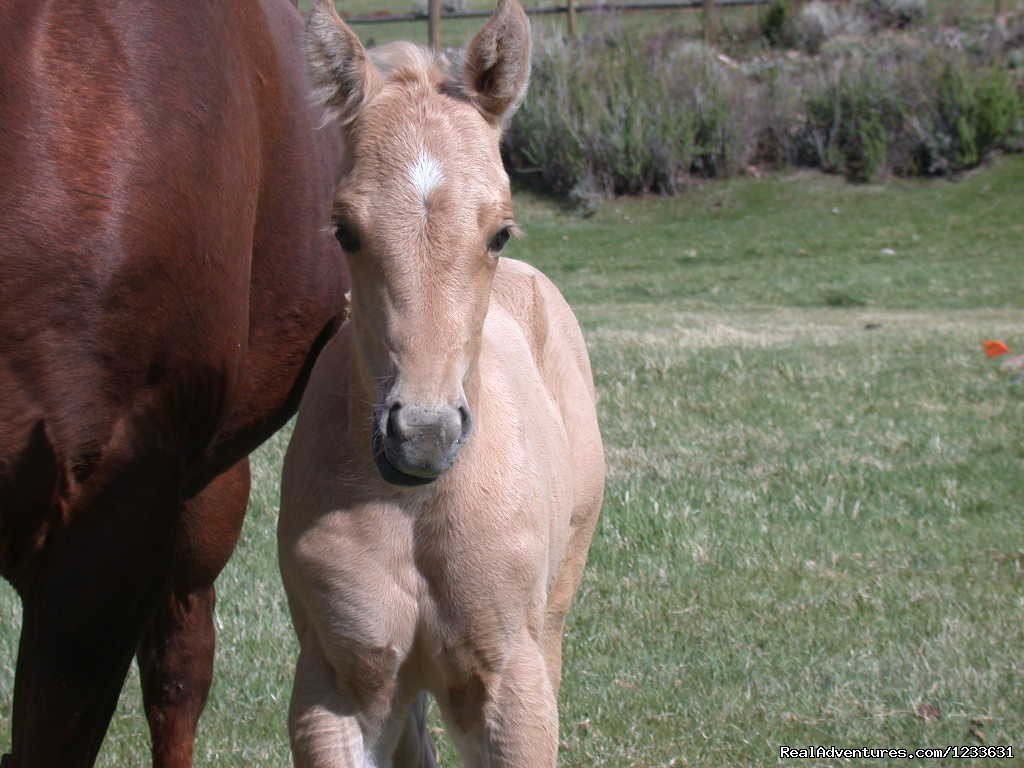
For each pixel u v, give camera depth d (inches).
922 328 869.8
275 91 244.4
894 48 1696.6
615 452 530.3
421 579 209.8
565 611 277.4
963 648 346.3
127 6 200.5
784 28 1803.6
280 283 251.9
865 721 309.6
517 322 270.7
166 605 269.6
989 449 538.3
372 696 215.3
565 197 1615.4
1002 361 711.7
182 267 201.5
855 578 401.1
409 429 185.0
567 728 307.3
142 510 199.2
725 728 306.2
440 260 190.9
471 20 1784.0
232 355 219.6
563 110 1606.8
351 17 1801.2
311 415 221.1
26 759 198.2
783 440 549.3
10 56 185.3
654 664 341.1
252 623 367.2
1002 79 1576.0
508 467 213.9
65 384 187.2
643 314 980.6
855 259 1294.3
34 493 187.3
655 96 1609.3
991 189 1514.5
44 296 184.2
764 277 1208.8
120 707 330.3
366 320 197.5
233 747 299.9
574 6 1811.0
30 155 184.2
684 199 1581.0
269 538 430.9
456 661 213.5
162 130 199.0
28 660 197.3
